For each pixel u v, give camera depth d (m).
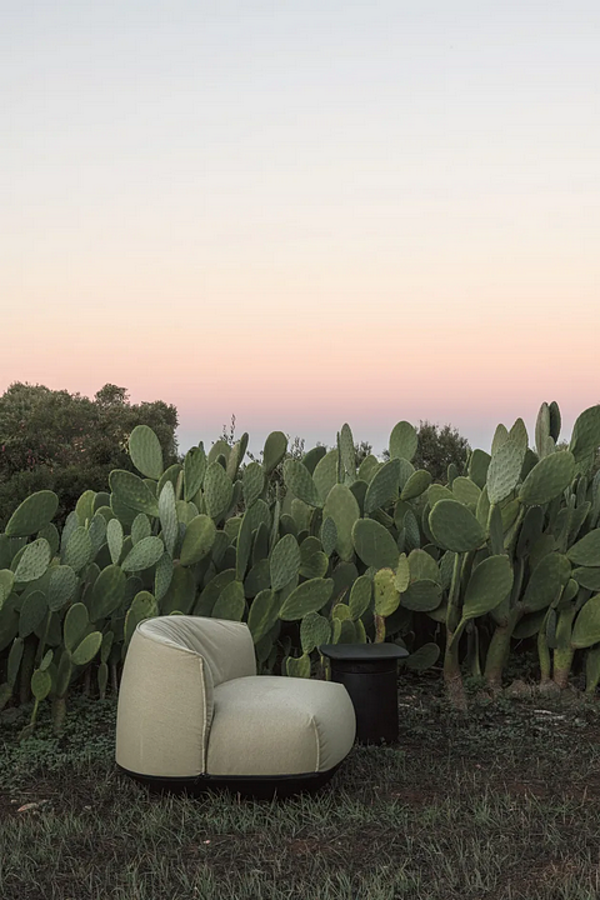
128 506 6.45
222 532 6.66
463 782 4.60
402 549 7.04
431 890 3.33
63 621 5.88
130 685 4.38
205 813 4.09
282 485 10.81
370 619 6.84
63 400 31.25
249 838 3.85
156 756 4.22
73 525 6.30
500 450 6.15
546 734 5.53
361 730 5.23
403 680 6.95
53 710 5.57
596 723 5.84
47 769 4.81
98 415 31.86
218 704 4.32
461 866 3.53
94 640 5.47
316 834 3.87
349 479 7.56
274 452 7.48
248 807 4.19
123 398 35.91
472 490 7.09
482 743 5.29
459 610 6.43
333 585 6.23
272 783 4.17
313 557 6.61
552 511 6.90
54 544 6.21
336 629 6.23
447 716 5.94
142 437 7.16
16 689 5.96
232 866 3.58
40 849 3.68
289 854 3.70
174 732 4.19
